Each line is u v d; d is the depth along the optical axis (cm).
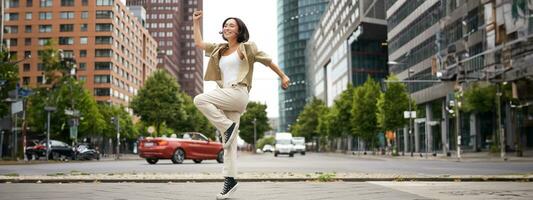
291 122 15712
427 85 5050
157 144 2250
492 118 3959
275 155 4884
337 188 732
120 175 1013
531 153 3388
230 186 545
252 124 9650
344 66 8481
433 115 5109
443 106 4791
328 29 10181
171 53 16800
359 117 5456
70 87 4219
